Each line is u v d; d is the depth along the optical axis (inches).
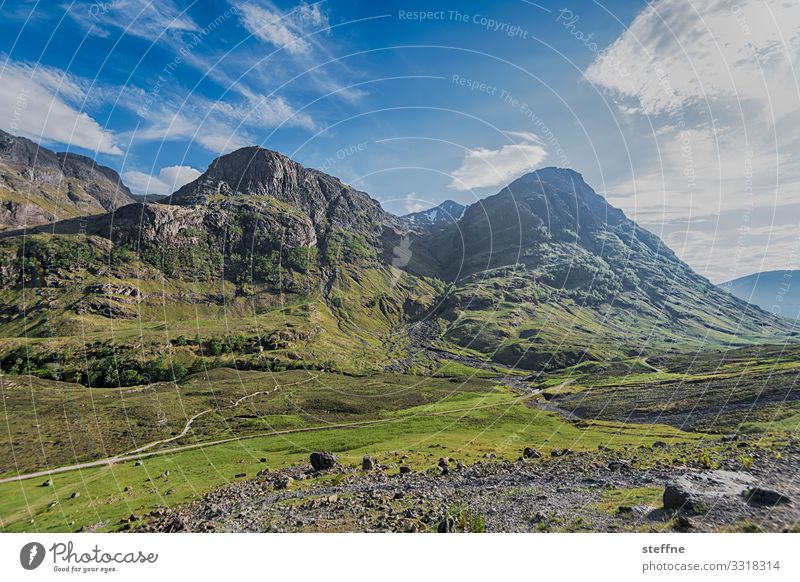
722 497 651.5
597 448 1536.7
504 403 3494.1
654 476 882.8
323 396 3934.5
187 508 1143.0
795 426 1387.8
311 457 1549.0
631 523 625.6
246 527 796.0
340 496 998.4
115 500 1451.8
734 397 2498.8
